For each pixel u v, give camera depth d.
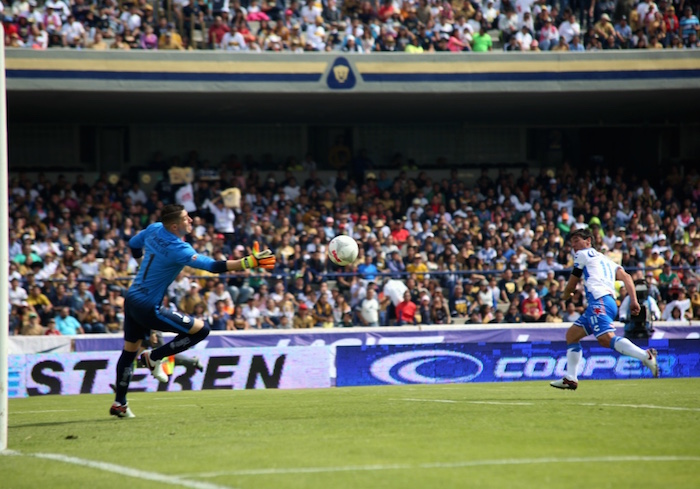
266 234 44.91
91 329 35.78
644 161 60.06
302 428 14.29
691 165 58.78
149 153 57.00
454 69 47.72
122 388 17.28
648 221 48.00
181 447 12.55
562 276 42.34
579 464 10.33
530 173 58.56
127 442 13.41
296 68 46.50
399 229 46.28
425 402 19.14
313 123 58.22
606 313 20.44
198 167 52.78
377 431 13.60
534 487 8.99
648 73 48.53
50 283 36.78
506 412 16.17
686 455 10.98
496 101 51.47
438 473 9.84
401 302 38.31
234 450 11.98
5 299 12.82
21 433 15.19
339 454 11.33
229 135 58.03
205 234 44.19
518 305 38.75
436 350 33.16
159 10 49.59
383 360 32.66
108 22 47.47
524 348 33.53
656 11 50.75
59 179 47.09
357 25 49.50
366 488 9.09
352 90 46.94
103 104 49.25
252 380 31.44
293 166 55.41
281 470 10.26
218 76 45.94
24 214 43.78
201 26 49.06
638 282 34.09
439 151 60.22
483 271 40.19
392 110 53.88
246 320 37.41
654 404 17.80
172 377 30.62
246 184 49.84
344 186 51.28
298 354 31.92
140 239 16.53
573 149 60.91
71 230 44.12
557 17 52.25
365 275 40.19
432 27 50.28
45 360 30.25
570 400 19.16
